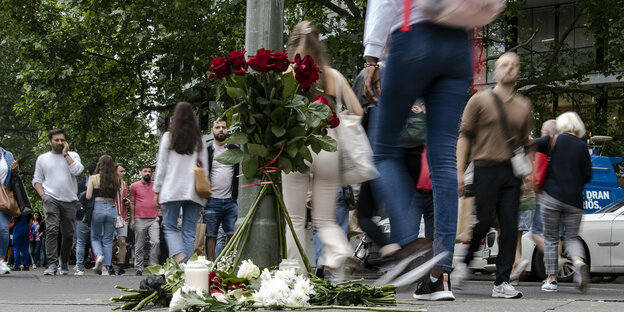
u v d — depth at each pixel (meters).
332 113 4.93
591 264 11.64
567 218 8.25
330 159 5.06
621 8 19.16
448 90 3.75
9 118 33.16
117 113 25.53
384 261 3.91
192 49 21.52
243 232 5.04
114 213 13.13
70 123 24.06
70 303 5.05
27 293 7.59
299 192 5.13
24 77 22.38
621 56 19.77
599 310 4.23
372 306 4.53
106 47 23.25
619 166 21.61
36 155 31.33
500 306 4.52
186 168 7.86
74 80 22.56
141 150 36.00
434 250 3.91
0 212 11.33
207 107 22.91
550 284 8.43
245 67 4.86
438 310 4.23
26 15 22.75
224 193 9.73
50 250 12.12
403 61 3.66
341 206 7.73
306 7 22.09
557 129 8.39
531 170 6.48
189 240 7.98
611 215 11.73
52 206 11.94
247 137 4.92
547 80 20.62
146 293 4.58
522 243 11.40
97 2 21.02
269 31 5.48
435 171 3.87
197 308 4.28
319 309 4.35
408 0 3.64
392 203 3.80
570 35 26.62
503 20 20.73
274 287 4.36
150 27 21.62
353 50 20.17
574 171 8.16
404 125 3.84
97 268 12.87
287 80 4.85
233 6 20.39
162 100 23.56
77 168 12.04
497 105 6.35
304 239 5.19
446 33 3.64
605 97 21.61
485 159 6.29
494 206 6.30
